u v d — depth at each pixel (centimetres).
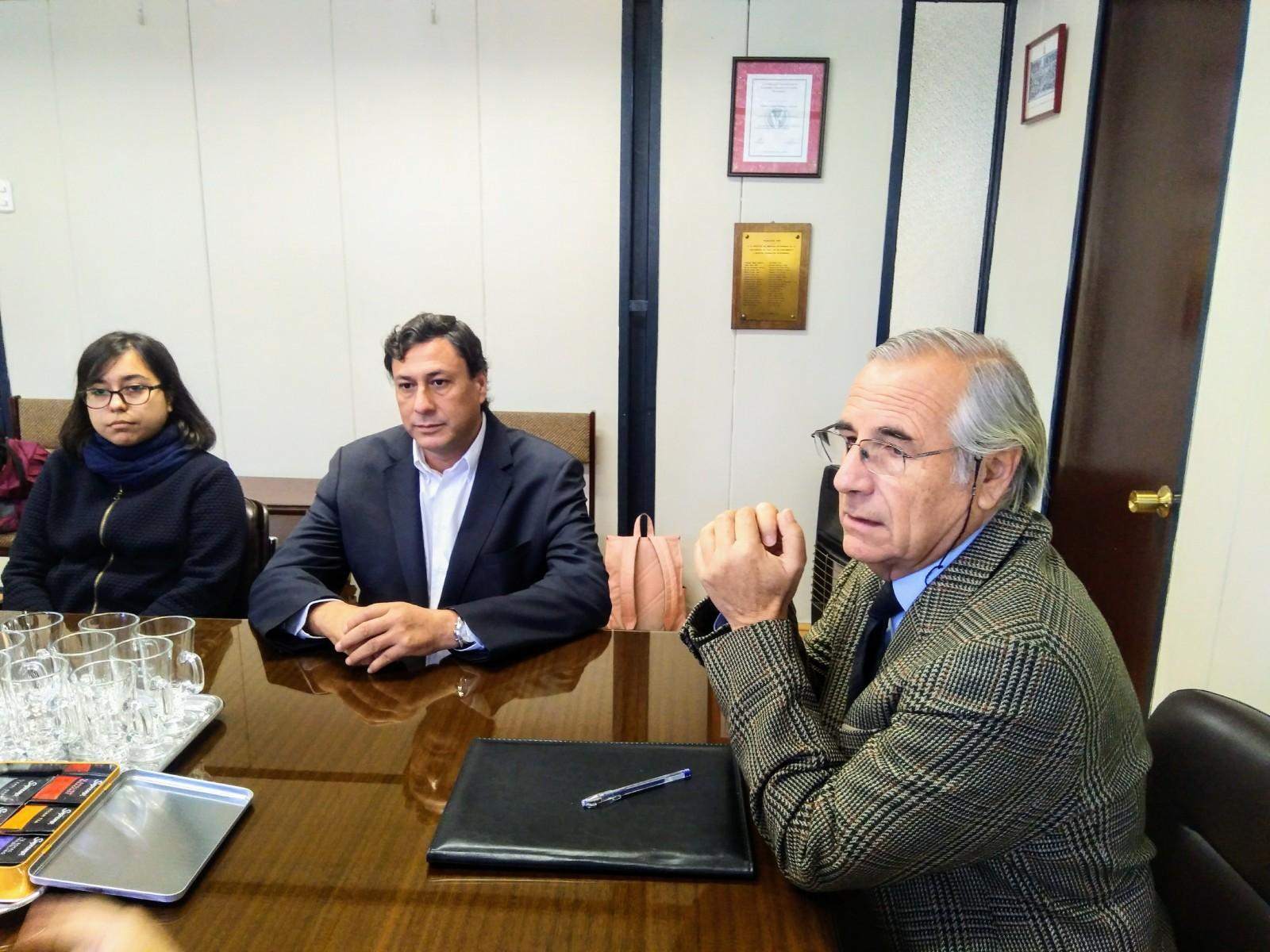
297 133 290
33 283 306
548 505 158
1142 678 196
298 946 70
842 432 88
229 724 107
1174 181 188
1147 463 196
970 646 73
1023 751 70
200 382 312
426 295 300
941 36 274
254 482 308
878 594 105
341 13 280
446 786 93
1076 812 75
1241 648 154
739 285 291
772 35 275
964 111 279
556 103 283
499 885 77
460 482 165
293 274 301
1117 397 213
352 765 98
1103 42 224
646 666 126
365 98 286
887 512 83
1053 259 248
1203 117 177
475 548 156
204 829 84
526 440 169
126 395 172
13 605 176
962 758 71
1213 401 168
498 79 283
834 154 282
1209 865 82
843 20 273
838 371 298
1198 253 177
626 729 106
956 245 288
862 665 97
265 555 189
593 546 154
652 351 301
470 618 127
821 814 76
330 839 83
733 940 71
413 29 280
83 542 178
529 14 277
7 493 268
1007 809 72
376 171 292
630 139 283
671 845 82
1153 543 192
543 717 110
